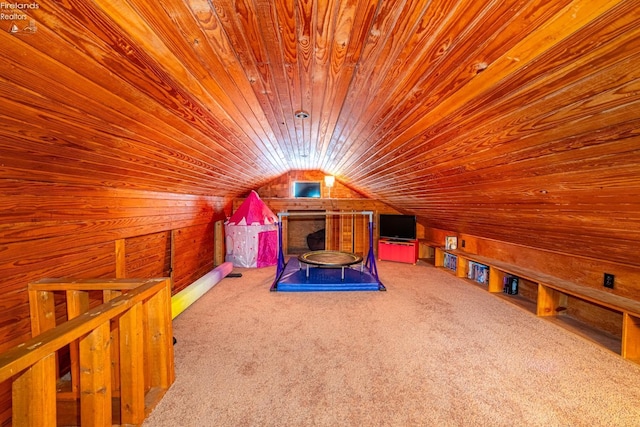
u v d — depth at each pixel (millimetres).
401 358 2053
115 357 1685
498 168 1712
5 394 1459
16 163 1286
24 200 1469
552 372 1877
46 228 1634
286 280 3869
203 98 1536
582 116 1029
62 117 1175
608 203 1456
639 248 1768
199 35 1040
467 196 2506
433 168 2277
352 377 1835
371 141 2420
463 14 850
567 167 1347
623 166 1138
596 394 1663
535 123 1191
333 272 4348
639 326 2014
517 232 2799
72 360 1562
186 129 1848
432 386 1743
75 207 1830
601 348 2168
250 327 2584
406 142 2064
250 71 1357
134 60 1070
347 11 930
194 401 1625
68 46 885
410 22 954
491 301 3221
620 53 765
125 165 1901
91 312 1281
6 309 1435
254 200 5180
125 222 2385
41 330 1568
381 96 1557
